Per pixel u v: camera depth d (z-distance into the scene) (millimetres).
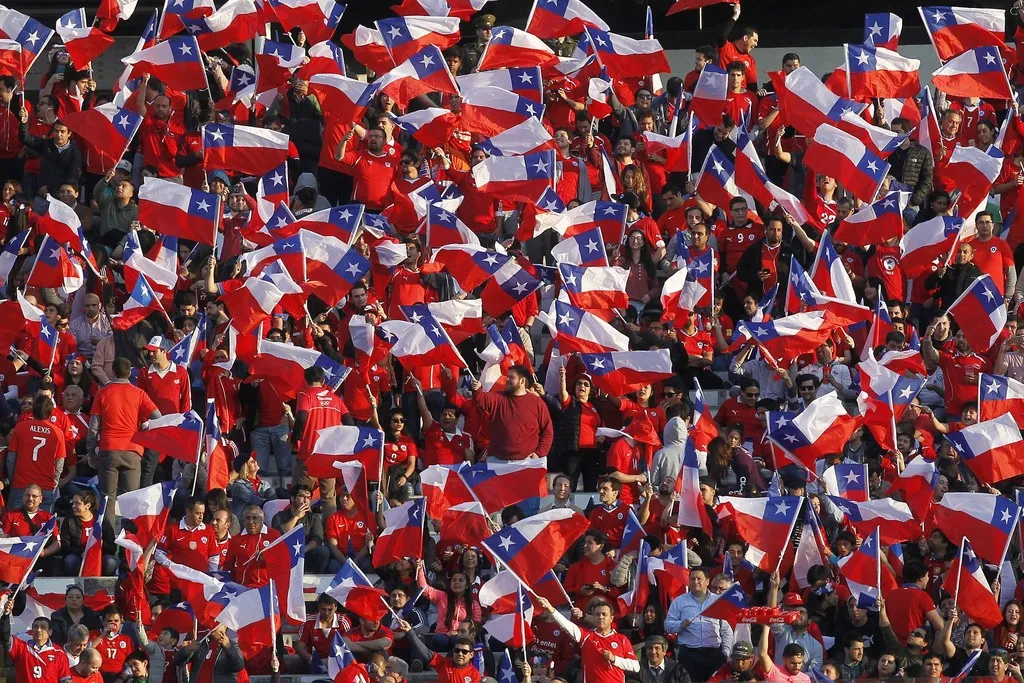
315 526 63719
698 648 57812
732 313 77688
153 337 70312
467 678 56531
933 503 64812
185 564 61469
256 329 69500
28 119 88125
